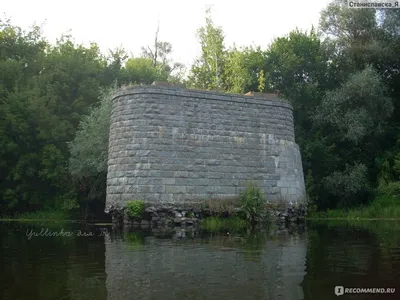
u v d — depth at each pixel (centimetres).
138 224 1792
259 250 1002
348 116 2861
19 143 2709
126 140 1873
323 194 2797
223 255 926
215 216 1852
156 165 1834
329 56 3425
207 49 3719
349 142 3023
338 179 2702
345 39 3322
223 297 585
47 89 2888
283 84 3369
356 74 2967
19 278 706
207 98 1984
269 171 2053
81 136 2450
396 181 2747
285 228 1664
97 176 2453
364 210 2570
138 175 1822
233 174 1969
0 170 2759
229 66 3606
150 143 1848
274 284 656
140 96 1892
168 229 1612
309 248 1034
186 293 607
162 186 1822
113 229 1659
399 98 3262
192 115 1939
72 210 2658
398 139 2970
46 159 2606
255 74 3409
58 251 1012
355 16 3238
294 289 626
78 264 832
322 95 3177
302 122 3212
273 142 2097
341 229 1608
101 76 3384
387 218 2348
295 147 2195
